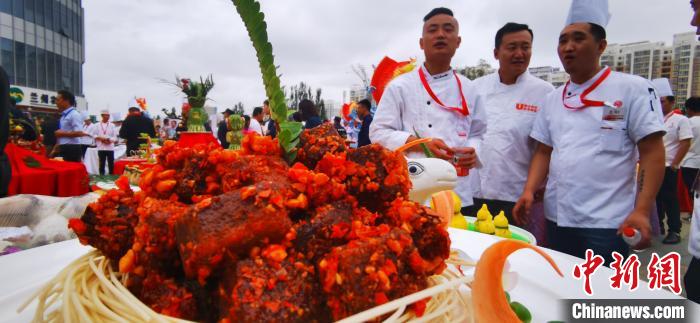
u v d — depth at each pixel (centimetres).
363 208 96
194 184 97
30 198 235
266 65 107
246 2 101
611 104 268
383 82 599
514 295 115
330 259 78
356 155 98
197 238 75
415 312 83
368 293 75
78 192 429
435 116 323
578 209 279
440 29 321
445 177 183
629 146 271
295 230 84
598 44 274
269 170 94
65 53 4281
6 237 200
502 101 378
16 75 3547
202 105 432
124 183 109
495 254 91
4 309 102
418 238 91
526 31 370
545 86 368
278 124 110
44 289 93
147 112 1380
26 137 537
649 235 243
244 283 73
